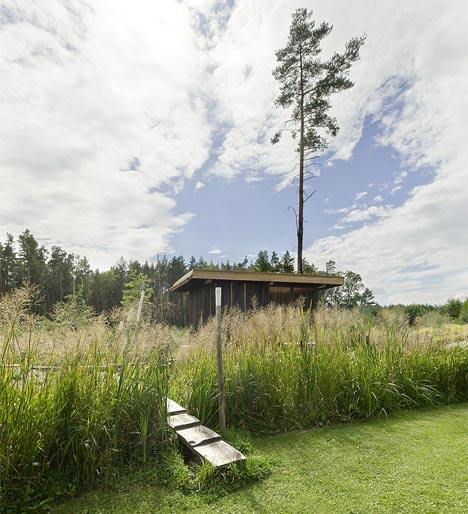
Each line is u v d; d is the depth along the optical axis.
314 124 18.17
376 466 3.55
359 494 3.00
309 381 5.10
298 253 17.64
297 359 5.30
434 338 7.48
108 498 2.96
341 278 11.88
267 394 4.74
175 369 4.84
